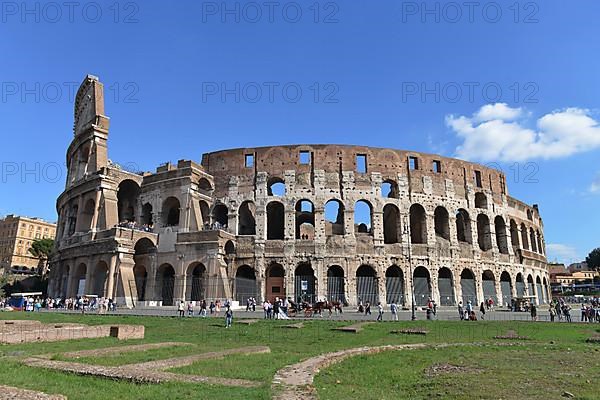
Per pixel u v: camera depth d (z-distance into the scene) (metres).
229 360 19.11
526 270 91.69
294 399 12.04
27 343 24.72
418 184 79.44
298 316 51.53
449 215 80.50
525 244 97.00
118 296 65.44
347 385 15.62
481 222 87.94
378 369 18.94
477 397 14.55
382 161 78.94
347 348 25.80
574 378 17.50
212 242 68.56
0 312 56.19
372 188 77.06
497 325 41.59
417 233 83.88
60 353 20.12
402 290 73.62
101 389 13.09
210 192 78.69
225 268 68.38
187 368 16.78
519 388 15.79
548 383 16.61
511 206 93.12
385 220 88.31
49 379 14.20
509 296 85.19
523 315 59.16
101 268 70.44
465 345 27.08
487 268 82.56
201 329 36.72
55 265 85.19
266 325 40.19
